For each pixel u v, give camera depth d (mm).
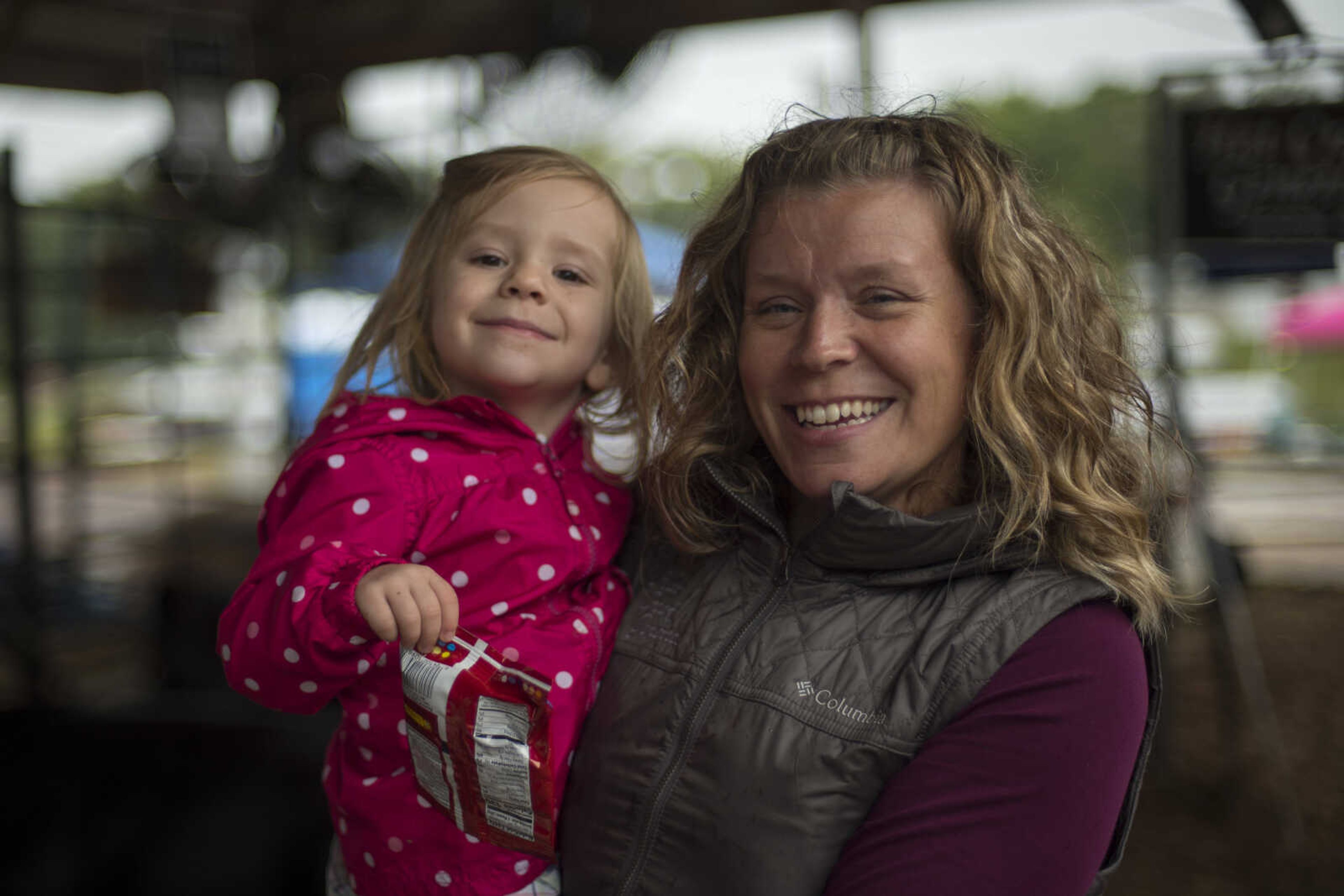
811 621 1001
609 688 1101
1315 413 8375
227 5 6031
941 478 1070
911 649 946
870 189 998
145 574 5055
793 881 910
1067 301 1023
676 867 969
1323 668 4227
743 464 1148
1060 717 862
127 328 5484
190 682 3270
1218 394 9281
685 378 1173
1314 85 3400
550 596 1196
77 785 1909
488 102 5906
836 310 1001
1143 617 931
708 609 1077
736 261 1134
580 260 1348
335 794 1198
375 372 1363
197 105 6020
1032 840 844
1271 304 9672
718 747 968
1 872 1818
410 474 1174
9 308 4285
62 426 5695
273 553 1104
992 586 952
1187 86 3508
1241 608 3479
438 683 964
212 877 1799
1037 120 18781
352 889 1221
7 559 4496
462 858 1125
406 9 5910
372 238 7117
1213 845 2998
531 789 941
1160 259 3582
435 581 995
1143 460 1069
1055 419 985
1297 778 3328
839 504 969
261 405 9805
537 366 1296
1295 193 3438
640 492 1313
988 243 979
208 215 6328
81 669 4164
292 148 6621
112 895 1808
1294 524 5398
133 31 6152
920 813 866
